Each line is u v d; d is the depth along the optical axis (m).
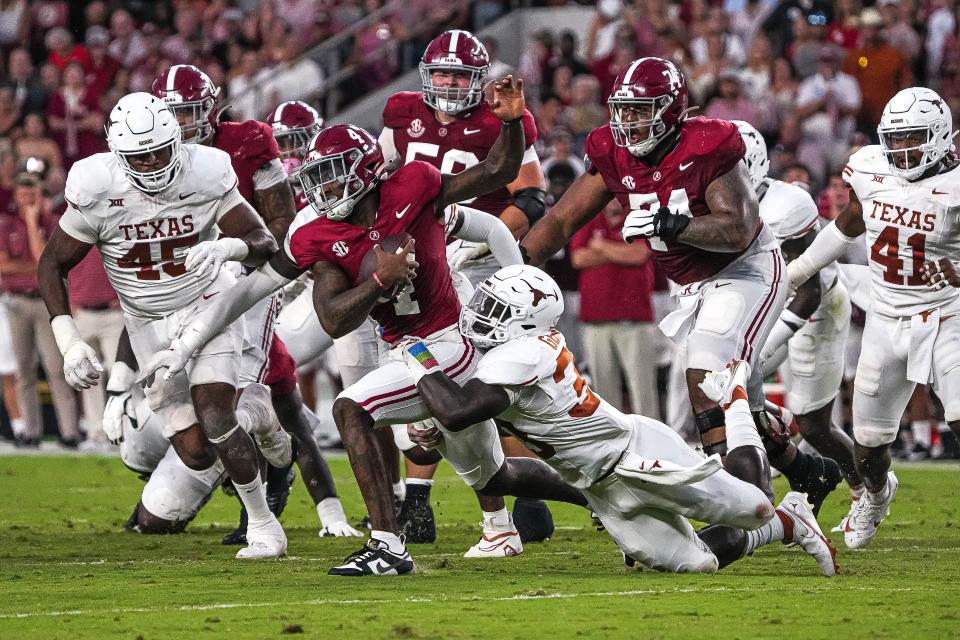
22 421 40.69
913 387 21.95
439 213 18.42
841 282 23.62
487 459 18.66
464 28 51.56
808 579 17.61
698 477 16.84
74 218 20.28
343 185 17.69
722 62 45.31
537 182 24.34
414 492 22.88
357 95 49.94
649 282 36.19
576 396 17.28
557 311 17.59
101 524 26.05
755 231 20.02
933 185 21.00
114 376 20.61
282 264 18.80
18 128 49.00
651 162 19.91
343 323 17.70
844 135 43.16
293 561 20.28
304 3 53.16
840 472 22.73
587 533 24.06
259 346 22.84
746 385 20.25
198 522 26.67
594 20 49.47
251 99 49.38
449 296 18.66
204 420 20.44
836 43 44.84
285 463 23.41
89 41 49.56
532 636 13.87
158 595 16.69
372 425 18.38
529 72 47.91
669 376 37.62
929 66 45.19
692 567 18.00
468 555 20.84
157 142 19.55
